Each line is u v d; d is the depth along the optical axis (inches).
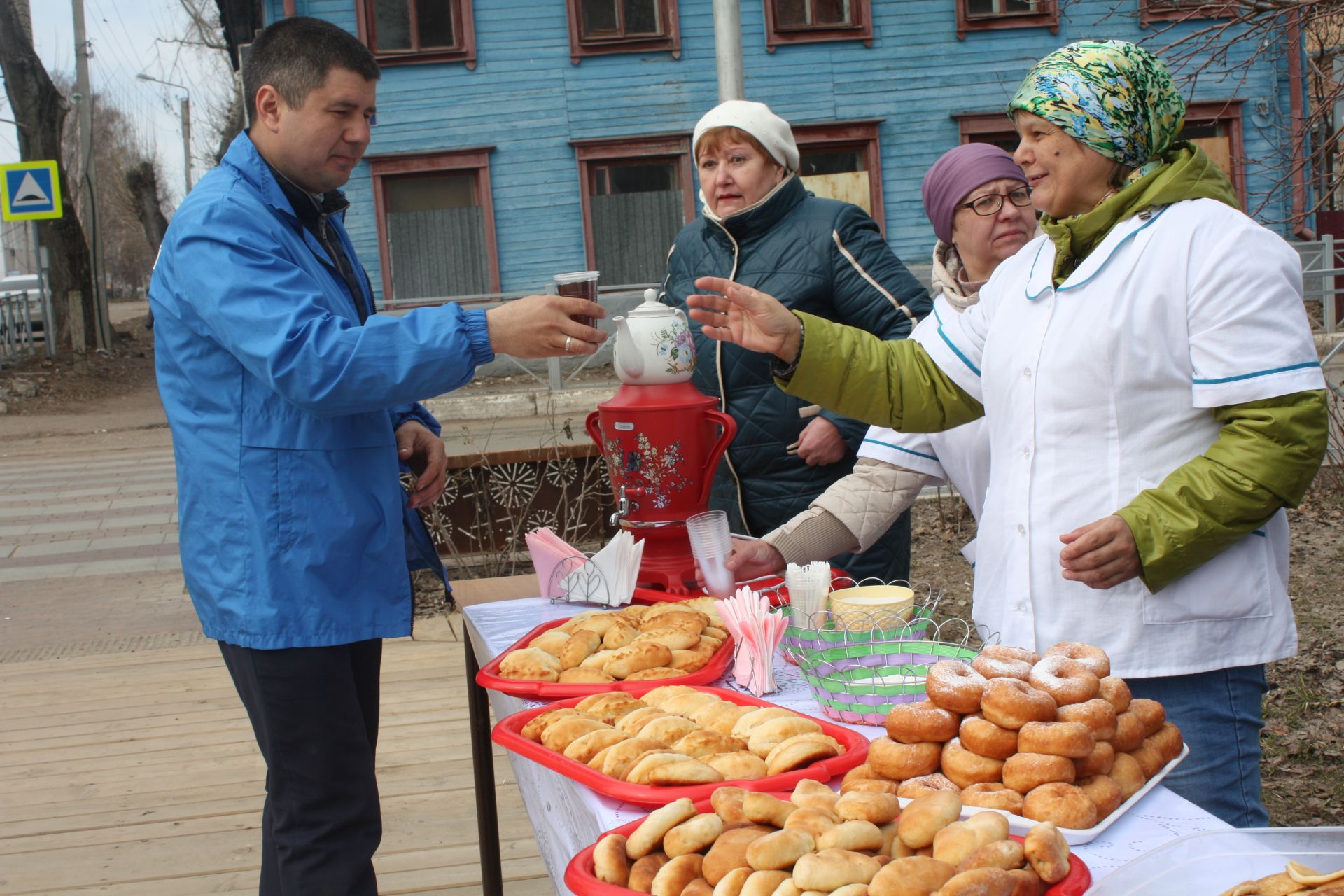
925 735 43.9
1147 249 57.4
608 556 78.9
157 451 438.3
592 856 42.2
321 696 68.1
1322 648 152.9
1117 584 55.5
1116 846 40.3
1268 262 55.1
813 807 40.0
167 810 121.9
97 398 611.5
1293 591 179.5
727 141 97.9
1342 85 176.1
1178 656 57.4
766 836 37.8
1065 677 44.6
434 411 434.9
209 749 138.4
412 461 82.6
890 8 515.5
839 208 100.3
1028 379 60.7
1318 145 188.5
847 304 98.6
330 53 67.2
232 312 62.3
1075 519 58.6
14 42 660.1
